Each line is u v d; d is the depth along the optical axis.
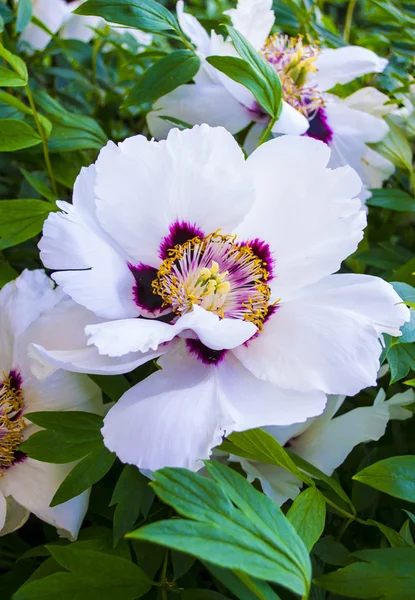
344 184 0.53
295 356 0.51
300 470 0.51
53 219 0.50
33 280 0.56
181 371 0.51
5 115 0.64
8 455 0.54
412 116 0.71
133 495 0.51
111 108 0.77
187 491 0.43
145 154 0.52
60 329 0.52
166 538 0.41
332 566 0.54
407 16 0.78
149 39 0.80
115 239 0.53
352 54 0.70
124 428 0.48
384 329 0.51
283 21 0.76
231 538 0.42
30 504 0.53
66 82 0.77
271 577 0.41
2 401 0.54
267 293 0.54
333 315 0.51
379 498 0.57
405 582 0.46
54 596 0.47
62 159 0.65
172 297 0.54
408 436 0.58
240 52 0.56
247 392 0.51
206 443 0.48
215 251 0.55
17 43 0.74
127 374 0.59
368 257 0.64
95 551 0.48
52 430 0.51
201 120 0.64
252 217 0.55
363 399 0.61
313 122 0.70
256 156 0.54
